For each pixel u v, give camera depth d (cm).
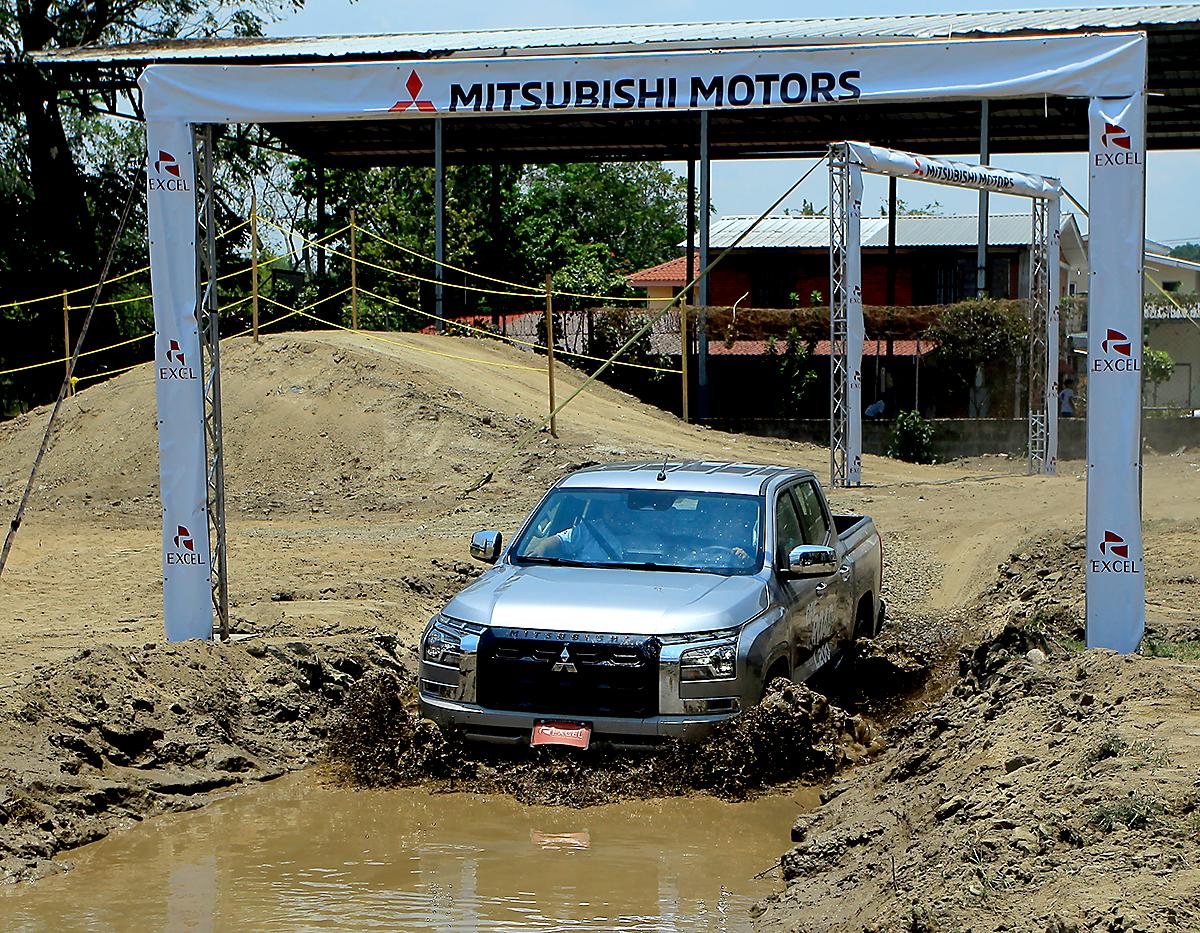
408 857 686
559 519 945
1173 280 5591
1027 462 2873
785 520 952
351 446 2388
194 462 1038
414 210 4869
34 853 678
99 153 4253
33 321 3972
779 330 3694
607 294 4772
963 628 1269
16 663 1003
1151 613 1093
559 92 992
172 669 927
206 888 641
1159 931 453
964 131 3953
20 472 2491
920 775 741
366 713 858
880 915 535
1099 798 579
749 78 973
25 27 3972
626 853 691
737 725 802
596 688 796
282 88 1016
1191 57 3152
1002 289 4691
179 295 1034
